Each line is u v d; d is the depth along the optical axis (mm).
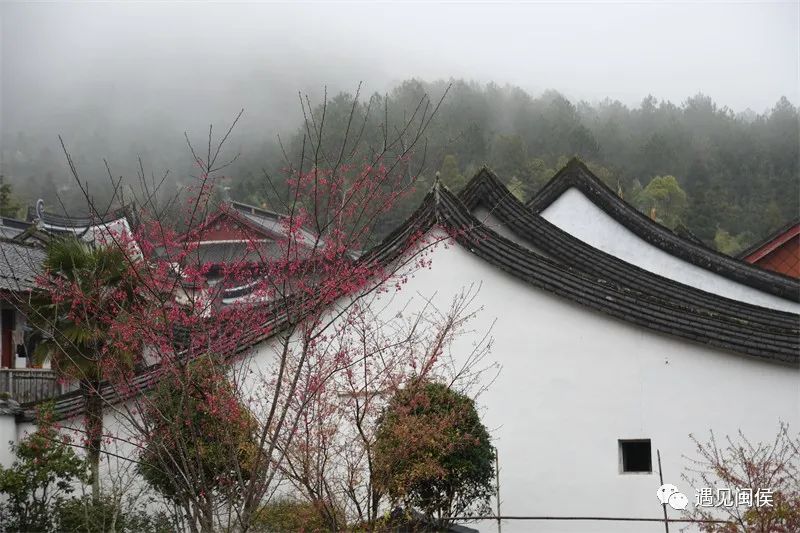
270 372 15281
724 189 98875
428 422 12500
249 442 11859
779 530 12133
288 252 11422
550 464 15602
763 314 19703
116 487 14320
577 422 15648
